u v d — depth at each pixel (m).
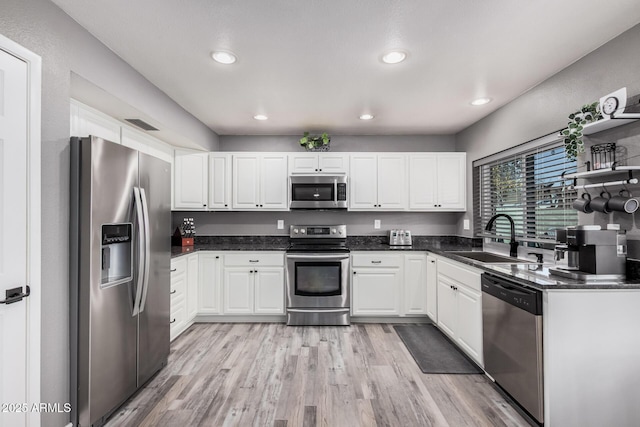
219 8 1.66
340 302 3.59
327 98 2.92
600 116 1.88
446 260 3.08
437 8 1.67
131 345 2.06
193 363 2.62
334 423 1.85
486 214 3.56
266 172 3.90
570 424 1.71
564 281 1.78
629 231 1.85
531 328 1.79
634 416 1.71
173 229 4.17
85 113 2.31
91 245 1.72
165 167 2.52
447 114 3.38
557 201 2.48
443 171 3.90
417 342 3.07
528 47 2.04
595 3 1.61
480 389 2.23
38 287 1.51
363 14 1.72
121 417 1.91
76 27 1.77
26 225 1.46
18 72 1.44
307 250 3.61
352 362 2.65
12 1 1.41
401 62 2.25
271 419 1.89
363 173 3.92
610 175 1.95
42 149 1.56
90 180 1.72
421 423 1.86
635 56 1.80
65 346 1.69
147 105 2.52
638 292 1.71
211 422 1.86
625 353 1.71
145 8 1.66
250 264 3.66
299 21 1.78
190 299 3.45
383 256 3.65
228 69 2.35
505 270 2.14
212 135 4.01
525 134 2.77
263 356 2.76
